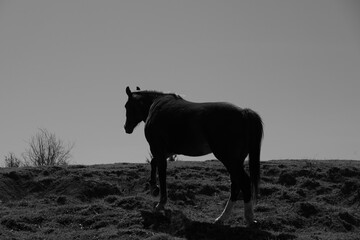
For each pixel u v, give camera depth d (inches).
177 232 418.3
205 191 537.3
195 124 418.9
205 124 411.5
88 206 488.4
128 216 452.4
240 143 404.5
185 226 424.2
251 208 411.8
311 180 553.3
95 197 539.2
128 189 562.6
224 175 593.3
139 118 503.5
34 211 489.7
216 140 406.0
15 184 565.3
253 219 422.6
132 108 502.6
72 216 464.4
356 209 499.5
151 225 434.9
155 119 453.4
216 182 562.6
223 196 526.3
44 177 582.9
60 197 524.7
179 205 502.9
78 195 534.9
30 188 560.7
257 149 402.9
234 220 448.8
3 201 532.1
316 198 519.5
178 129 433.1
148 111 490.6
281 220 446.6
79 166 649.6
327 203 511.5
